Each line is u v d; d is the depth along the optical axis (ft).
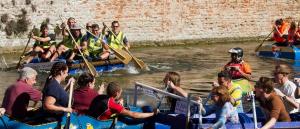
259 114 34.42
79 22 82.43
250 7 95.20
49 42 61.41
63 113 32.22
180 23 89.76
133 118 32.91
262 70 63.36
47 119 32.24
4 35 77.36
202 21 91.61
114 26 63.41
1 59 71.00
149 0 86.79
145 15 86.84
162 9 88.07
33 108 34.06
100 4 83.51
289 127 32.01
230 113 31.22
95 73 57.82
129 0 85.40
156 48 85.25
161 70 62.80
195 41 91.35
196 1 90.68
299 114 33.88
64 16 81.30
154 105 39.11
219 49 84.07
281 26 74.38
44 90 31.94
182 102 32.50
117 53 61.87
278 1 97.25
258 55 76.13
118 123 33.24
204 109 32.71
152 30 87.66
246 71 41.52
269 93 31.40
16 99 31.81
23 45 78.54
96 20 83.51
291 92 34.47
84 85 32.91
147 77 58.08
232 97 32.86
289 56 71.20
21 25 78.33
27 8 78.59
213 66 66.28
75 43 58.85
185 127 31.96
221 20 93.09
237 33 94.89
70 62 57.77
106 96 32.68
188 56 75.46
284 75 34.73
